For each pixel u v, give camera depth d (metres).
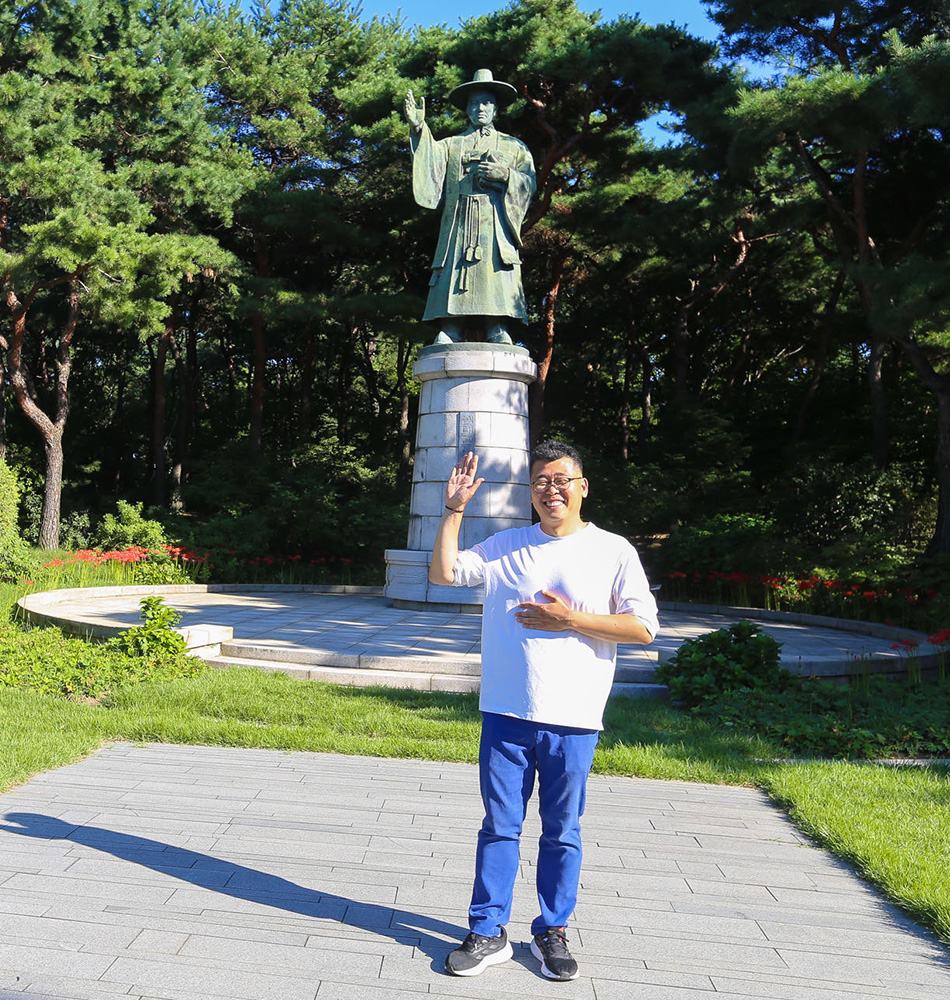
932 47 11.32
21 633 8.48
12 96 18.23
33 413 21.80
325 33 27.84
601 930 3.23
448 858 3.86
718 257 26.25
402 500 24.00
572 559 3.04
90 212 18.69
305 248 25.77
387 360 35.53
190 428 33.03
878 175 19.64
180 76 21.94
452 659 8.06
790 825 4.59
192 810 4.38
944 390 16.22
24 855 3.68
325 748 5.66
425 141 13.13
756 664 7.51
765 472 27.22
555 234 24.28
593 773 5.45
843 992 2.82
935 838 4.23
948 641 9.19
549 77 18.89
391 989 2.73
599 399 33.88
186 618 11.11
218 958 2.86
